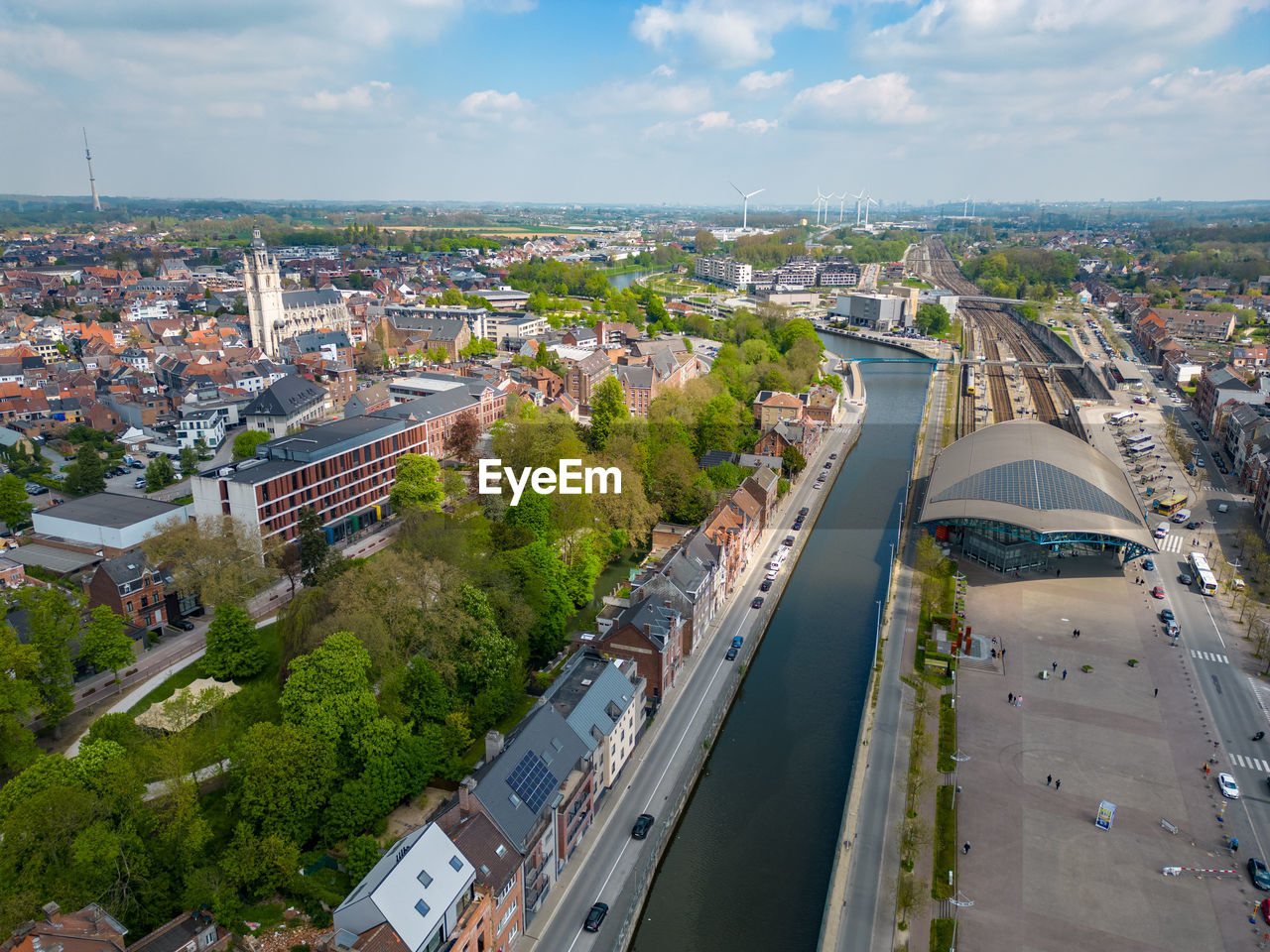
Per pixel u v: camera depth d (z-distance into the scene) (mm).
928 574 191250
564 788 106500
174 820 96125
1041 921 98438
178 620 163750
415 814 113438
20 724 117250
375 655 123375
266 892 96688
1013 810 117062
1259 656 156750
